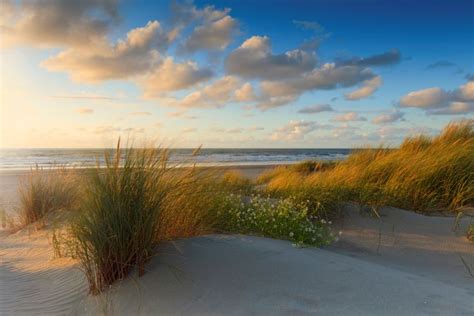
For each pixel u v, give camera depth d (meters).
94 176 3.56
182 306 2.91
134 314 2.88
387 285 3.15
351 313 2.68
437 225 5.84
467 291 3.15
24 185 7.99
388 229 5.75
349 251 5.01
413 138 9.70
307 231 5.11
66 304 3.27
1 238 6.02
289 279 3.28
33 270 4.22
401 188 7.01
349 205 6.56
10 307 3.30
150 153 3.96
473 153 7.71
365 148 9.63
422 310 2.69
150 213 3.52
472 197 6.77
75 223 3.60
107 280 3.36
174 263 3.55
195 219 4.63
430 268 4.37
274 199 7.26
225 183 7.50
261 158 45.12
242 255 3.81
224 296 3.01
